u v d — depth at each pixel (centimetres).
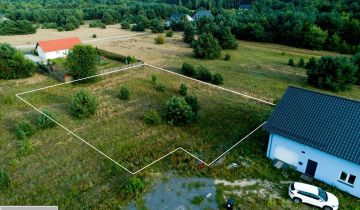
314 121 2136
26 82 4125
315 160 2075
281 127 2209
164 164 2288
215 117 3084
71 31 9269
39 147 2514
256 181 2102
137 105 3391
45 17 11156
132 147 2523
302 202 1902
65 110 3238
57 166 2259
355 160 1853
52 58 5366
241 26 7831
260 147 2505
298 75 4694
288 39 7312
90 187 2033
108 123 2953
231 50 6562
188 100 2997
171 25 9338
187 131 2791
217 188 2033
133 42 7219
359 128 1964
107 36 8256
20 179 2112
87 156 2391
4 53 4134
